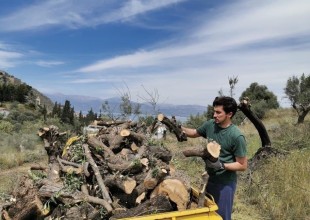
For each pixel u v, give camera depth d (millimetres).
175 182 4352
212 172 4594
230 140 4516
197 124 16797
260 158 10406
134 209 4094
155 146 5320
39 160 16312
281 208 7438
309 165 9242
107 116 7234
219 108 4527
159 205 4086
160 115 5328
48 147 5438
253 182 8820
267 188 8430
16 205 4547
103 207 4293
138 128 6070
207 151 4301
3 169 14234
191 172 9320
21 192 4590
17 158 15508
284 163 9484
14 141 22000
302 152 10438
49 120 47125
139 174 4688
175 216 3791
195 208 4184
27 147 21250
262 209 7559
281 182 8406
